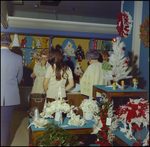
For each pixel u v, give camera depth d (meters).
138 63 2.79
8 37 2.64
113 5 3.20
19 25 2.95
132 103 1.95
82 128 2.02
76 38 3.25
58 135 1.83
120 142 1.98
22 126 2.51
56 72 2.32
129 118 1.91
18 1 2.79
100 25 3.22
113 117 2.12
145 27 2.63
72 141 1.89
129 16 2.83
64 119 2.23
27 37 3.03
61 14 3.15
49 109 2.03
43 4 2.92
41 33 3.09
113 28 3.26
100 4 3.14
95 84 2.53
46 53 2.88
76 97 2.60
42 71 2.78
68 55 3.22
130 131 2.00
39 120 1.99
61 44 3.22
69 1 3.03
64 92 2.38
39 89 2.68
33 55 2.92
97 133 2.11
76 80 3.15
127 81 2.92
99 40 3.18
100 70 2.56
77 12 3.16
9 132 2.47
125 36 2.84
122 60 2.30
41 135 1.85
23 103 2.69
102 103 2.16
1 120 2.48
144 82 2.69
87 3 3.14
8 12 2.85
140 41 2.78
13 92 2.56
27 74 2.79
